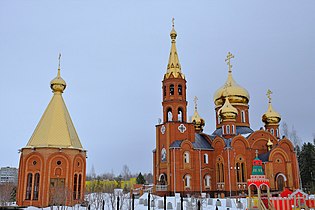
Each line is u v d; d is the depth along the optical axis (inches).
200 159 2662.4
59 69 2148.1
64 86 2122.3
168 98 2733.8
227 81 3176.7
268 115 3093.0
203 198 2001.7
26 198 1825.8
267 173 2620.6
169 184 2536.9
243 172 2637.8
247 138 2741.1
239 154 2655.0
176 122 2674.7
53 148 1873.8
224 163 2630.4
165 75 2800.2
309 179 3698.3
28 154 1863.9
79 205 1855.3
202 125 3289.9
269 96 3166.8
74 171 1913.1
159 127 2773.1
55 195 1706.4
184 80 2787.9
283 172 2684.5
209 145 2805.1
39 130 1957.4
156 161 2755.9
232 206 1873.8
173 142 2625.5
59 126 1964.8
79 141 2060.8
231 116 2812.5
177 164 2539.4
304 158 3779.5
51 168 1850.4
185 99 2770.7
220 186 2637.8
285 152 2711.6
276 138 2886.3
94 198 1958.7
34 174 1845.5
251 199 1657.2
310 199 1669.5
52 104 2046.0
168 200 2073.1
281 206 1653.5
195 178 2603.3
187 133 2701.8
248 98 3157.0
